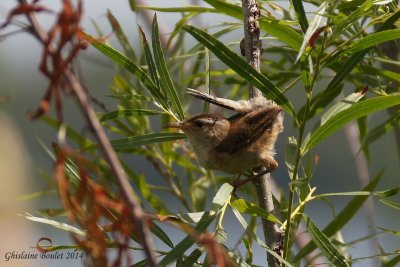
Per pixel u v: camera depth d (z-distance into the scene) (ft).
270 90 12.48
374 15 12.57
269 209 12.62
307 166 12.60
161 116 13.03
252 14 12.62
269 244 12.54
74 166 12.39
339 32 12.50
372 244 12.94
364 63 12.80
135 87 12.96
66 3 10.99
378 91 12.76
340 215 12.69
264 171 12.64
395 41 12.80
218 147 12.81
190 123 12.84
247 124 12.76
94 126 10.99
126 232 12.10
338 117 12.47
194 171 13.08
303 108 12.79
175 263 12.42
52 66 11.11
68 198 12.10
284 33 12.62
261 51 12.63
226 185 12.47
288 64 13.08
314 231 12.50
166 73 12.61
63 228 12.43
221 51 12.48
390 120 12.75
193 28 12.48
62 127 11.60
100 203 12.11
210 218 12.41
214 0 12.71
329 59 12.50
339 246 12.69
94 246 12.12
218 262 12.12
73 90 10.88
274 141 12.80
